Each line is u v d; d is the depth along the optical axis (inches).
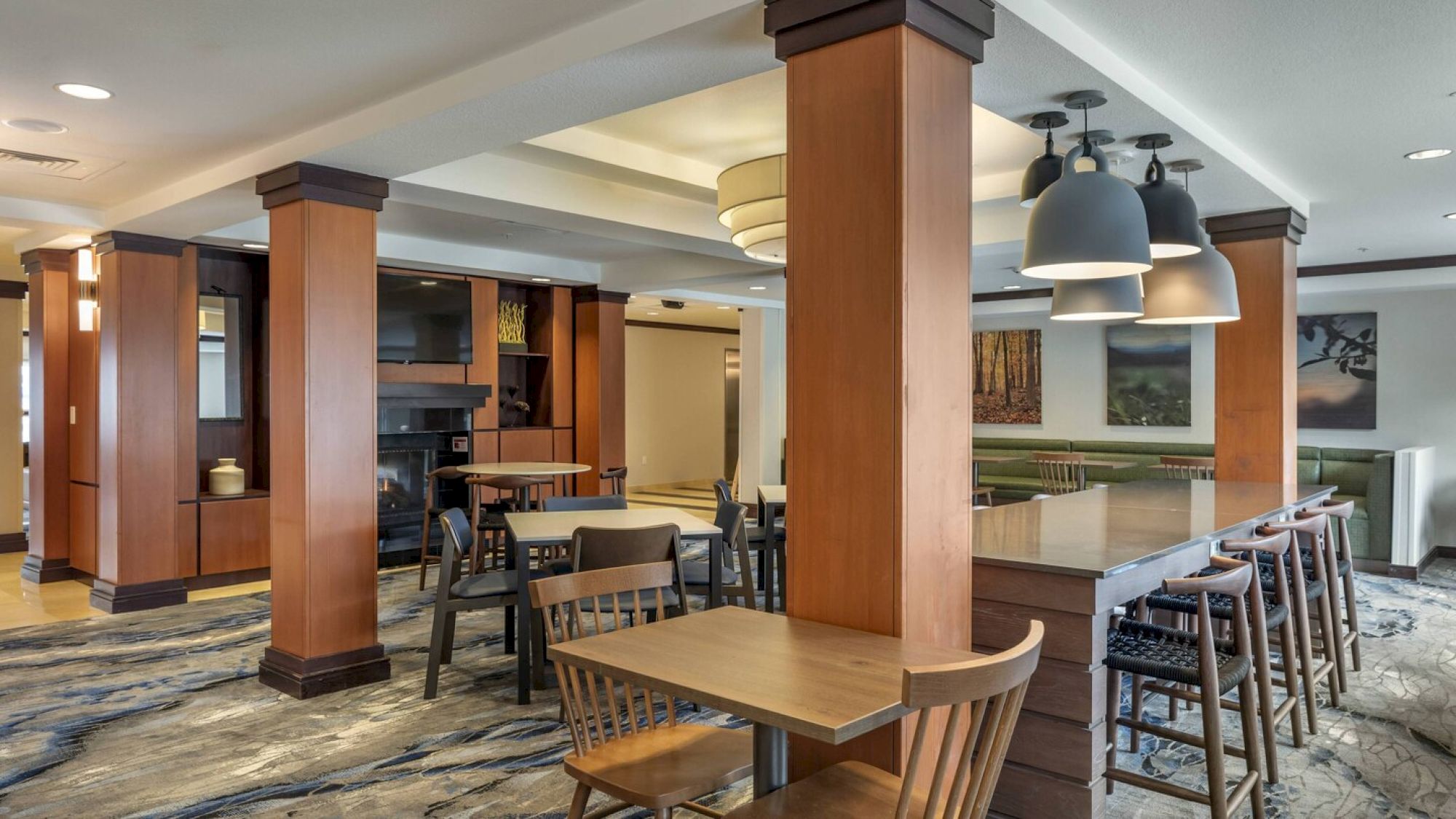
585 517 184.1
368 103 140.6
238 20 109.5
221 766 129.0
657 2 103.0
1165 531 127.9
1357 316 321.4
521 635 155.9
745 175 170.7
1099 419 385.4
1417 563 270.4
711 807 117.3
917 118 86.5
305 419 157.8
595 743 92.1
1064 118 130.7
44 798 118.8
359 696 159.6
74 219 215.9
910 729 86.2
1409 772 126.3
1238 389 197.0
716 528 170.9
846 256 89.4
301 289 158.1
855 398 88.9
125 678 170.2
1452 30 109.3
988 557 106.6
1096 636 99.2
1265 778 123.6
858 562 88.7
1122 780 104.6
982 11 92.8
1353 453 313.3
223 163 174.1
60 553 264.4
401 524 295.4
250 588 252.7
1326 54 117.6
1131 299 130.2
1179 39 112.6
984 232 230.8
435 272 310.0
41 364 261.6
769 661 75.5
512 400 361.4
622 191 212.7
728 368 586.2
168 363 229.6
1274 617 125.4
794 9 92.0
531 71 117.0
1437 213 214.7
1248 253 194.5
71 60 122.2
